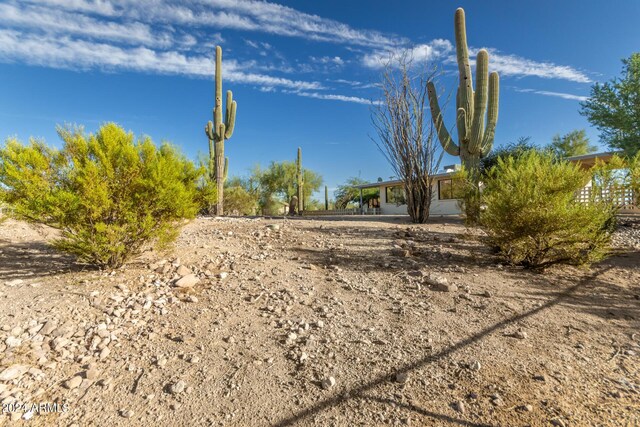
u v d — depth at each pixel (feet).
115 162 13.67
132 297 12.10
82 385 7.80
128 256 14.94
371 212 85.05
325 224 29.91
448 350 9.29
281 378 8.12
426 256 18.72
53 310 10.86
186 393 7.61
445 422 6.79
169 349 9.23
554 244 16.42
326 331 10.26
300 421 6.85
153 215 15.08
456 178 29.78
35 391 7.62
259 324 10.62
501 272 16.20
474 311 11.75
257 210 98.84
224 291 13.05
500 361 8.80
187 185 16.84
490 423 6.75
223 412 7.09
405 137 33.88
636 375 8.34
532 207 15.96
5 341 9.17
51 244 14.97
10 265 15.05
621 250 21.47
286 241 21.61
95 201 12.84
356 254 18.70
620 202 28.55
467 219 22.81
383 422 6.79
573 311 11.96
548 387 7.79
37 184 12.62
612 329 10.75
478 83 34.65
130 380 8.02
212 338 9.79
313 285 13.94
